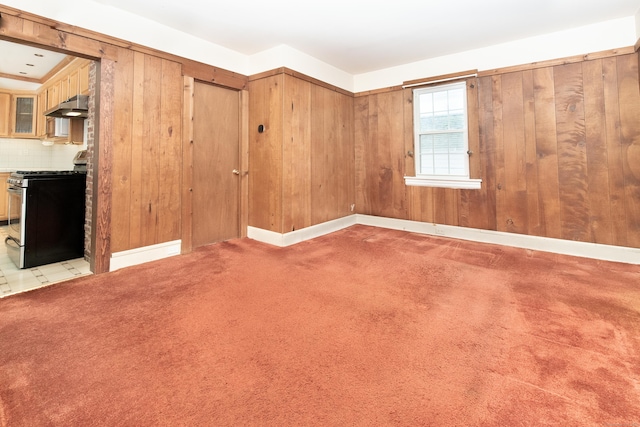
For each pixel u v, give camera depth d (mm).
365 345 1646
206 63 3518
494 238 3836
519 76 3561
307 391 1295
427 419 1144
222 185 3896
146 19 2963
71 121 4105
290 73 3713
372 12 2895
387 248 3648
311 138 4105
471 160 3871
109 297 2256
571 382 1332
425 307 2102
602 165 3178
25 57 3861
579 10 2871
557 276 2689
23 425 1110
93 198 2840
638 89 2975
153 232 3139
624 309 2037
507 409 1187
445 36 3426
